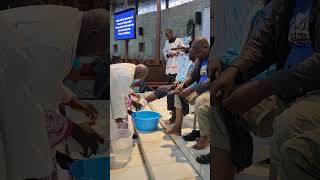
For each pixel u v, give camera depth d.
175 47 5.18
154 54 8.00
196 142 2.39
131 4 8.83
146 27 8.45
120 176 2.12
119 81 2.10
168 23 7.33
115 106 2.12
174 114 3.13
